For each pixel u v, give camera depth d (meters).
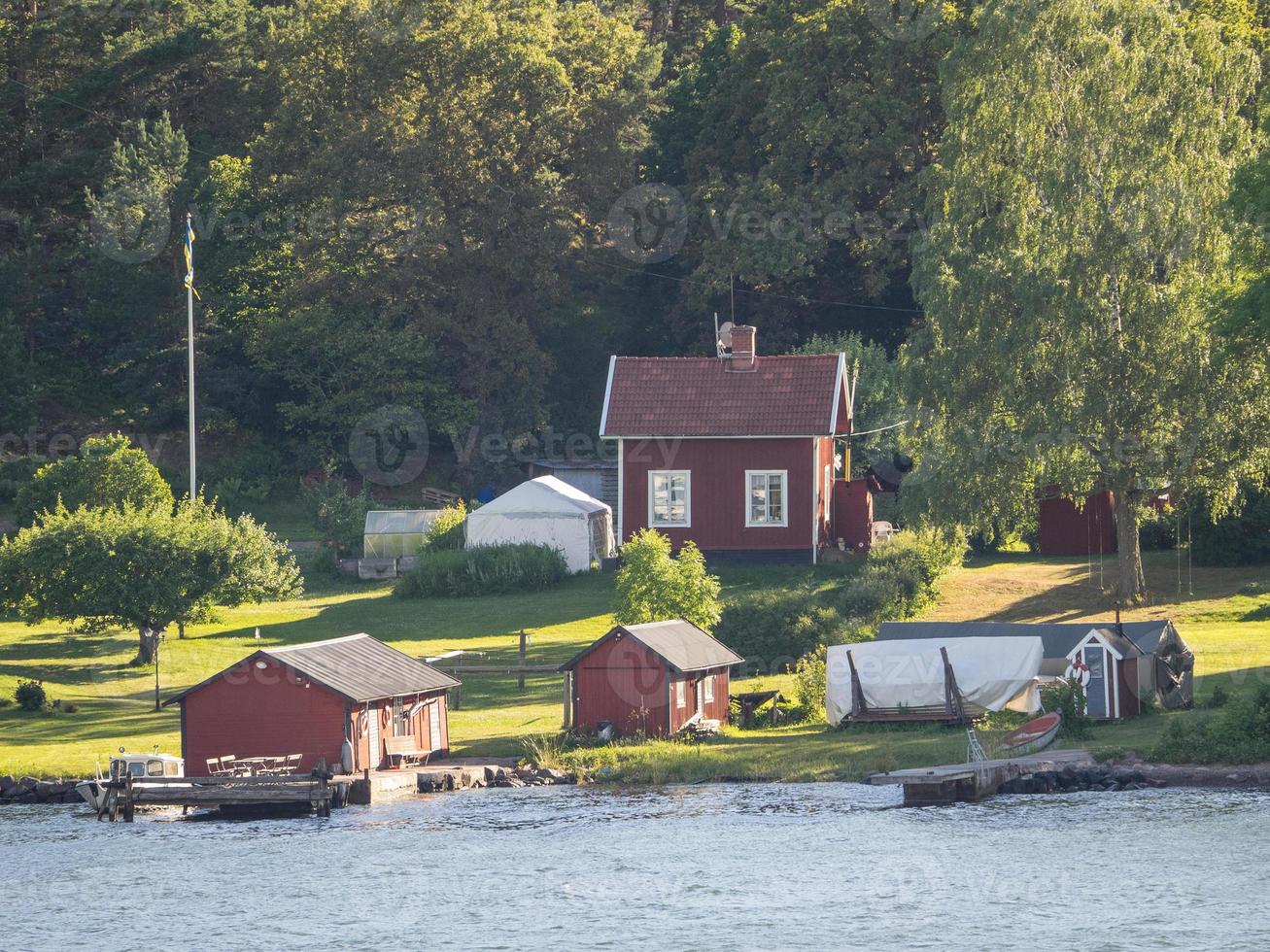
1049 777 150.62
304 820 152.62
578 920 117.31
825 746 166.88
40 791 163.50
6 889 129.00
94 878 132.00
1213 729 155.25
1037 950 107.81
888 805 147.25
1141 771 151.25
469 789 163.12
